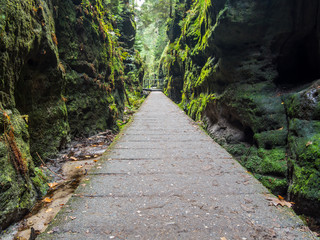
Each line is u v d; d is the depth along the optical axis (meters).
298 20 5.12
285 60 5.89
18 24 2.69
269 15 5.39
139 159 3.81
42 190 2.77
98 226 1.96
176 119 8.05
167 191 2.65
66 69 5.07
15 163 2.27
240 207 2.29
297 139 3.99
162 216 2.13
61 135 4.36
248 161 5.21
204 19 10.21
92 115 6.04
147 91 26.48
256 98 5.61
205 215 2.15
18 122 2.62
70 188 2.98
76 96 5.36
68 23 5.18
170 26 22.12
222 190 2.68
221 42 6.47
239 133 6.44
